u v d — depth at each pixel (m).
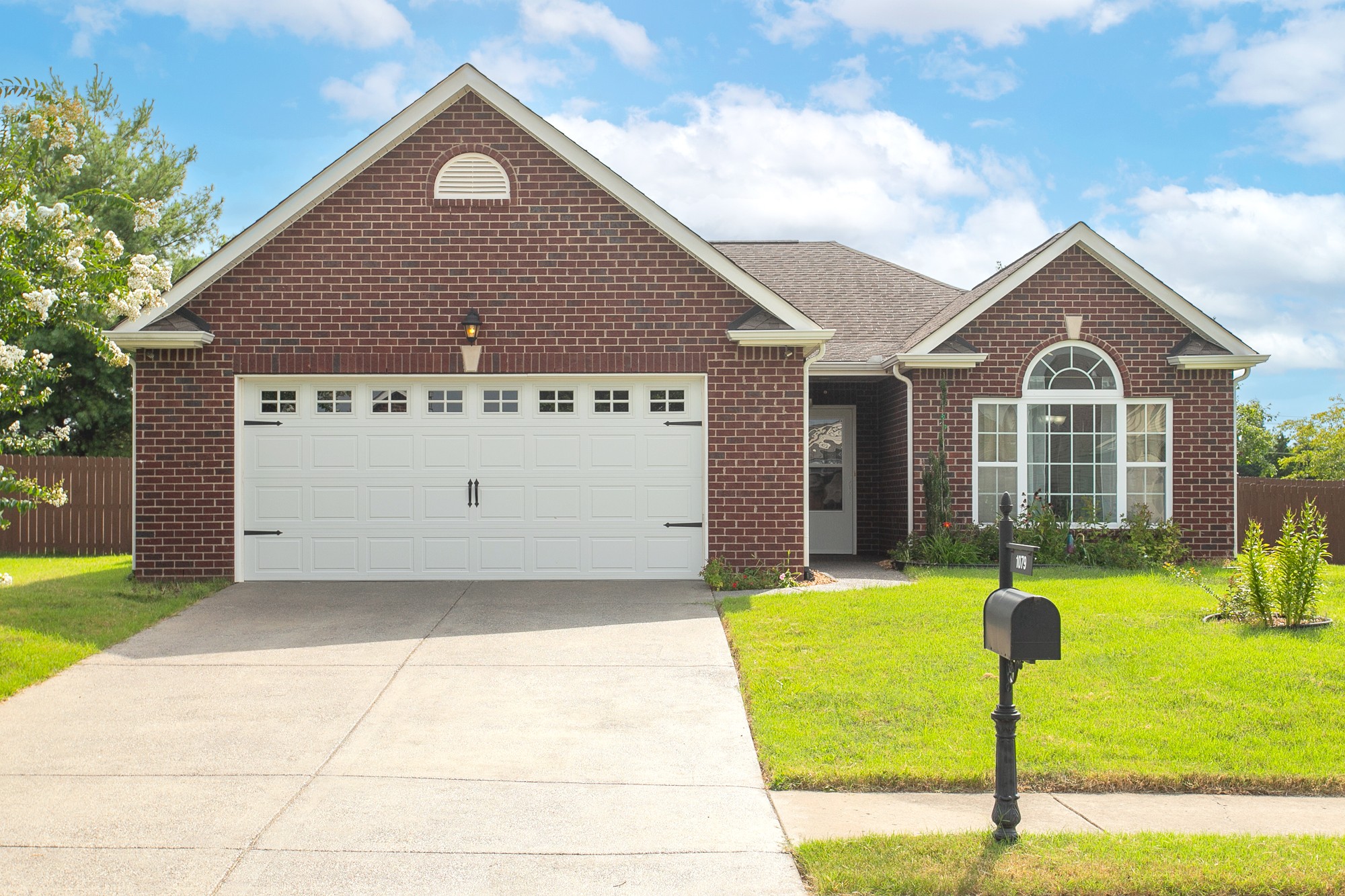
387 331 12.86
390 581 12.88
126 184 27.25
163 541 12.69
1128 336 15.45
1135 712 7.33
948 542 14.66
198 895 4.67
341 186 12.86
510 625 10.45
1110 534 15.25
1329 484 17.77
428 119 12.95
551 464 13.06
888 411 16.81
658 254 13.04
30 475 18.17
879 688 7.92
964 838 5.26
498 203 12.95
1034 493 15.38
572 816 5.68
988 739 6.82
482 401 13.05
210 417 12.72
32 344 24.67
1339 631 9.37
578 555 13.06
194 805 5.79
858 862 4.96
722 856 5.15
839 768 6.30
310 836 5.37
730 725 7.36
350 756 6.68
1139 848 5.12
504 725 7.34
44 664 8.70
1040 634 5.03
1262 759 6.48
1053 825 5.58
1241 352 15.27
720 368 13.04
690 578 13.07
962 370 15.35
